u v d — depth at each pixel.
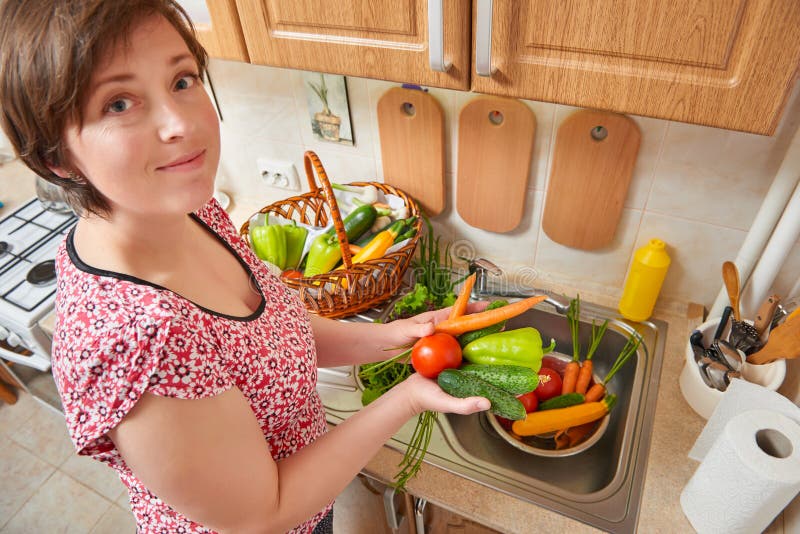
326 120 1.29
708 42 0.56
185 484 0.53
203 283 0.64
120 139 0.46
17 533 1.72
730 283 0.96
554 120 1.04
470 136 1.13
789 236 0.90
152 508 0.73
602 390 1.12
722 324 0.97
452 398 0.68
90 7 0.41
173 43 0.48
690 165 0.99
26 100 0.43
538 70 0.67
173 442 0.52
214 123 0.54
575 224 1.16
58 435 1.97
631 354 1.14
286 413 0.71
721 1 0.53
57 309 0.58
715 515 0.80
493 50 0.67
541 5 0.61
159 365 0.50
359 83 1.19
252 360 0.63
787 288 1.04
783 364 0.89
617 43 0.61
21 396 2.09
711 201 1.02
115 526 1.73
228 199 1.61
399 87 1.13
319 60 0.80
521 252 1.30
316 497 0.64
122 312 0.51
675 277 1.16
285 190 1.53
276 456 0.78
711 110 0.61
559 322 1.25
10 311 1.29
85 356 0.51
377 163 1.32
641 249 1.10
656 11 0.57
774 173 0.94
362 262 1.11
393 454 0.98
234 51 0.86
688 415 1.00
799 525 0.76
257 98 1.35
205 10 0.84
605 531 0.85
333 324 0.90
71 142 0.46
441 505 0.91
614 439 1.08
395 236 1.18
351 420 0.70
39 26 0.40
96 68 0.43
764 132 0.59
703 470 0.79
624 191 1.06
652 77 0.61
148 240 0.57
